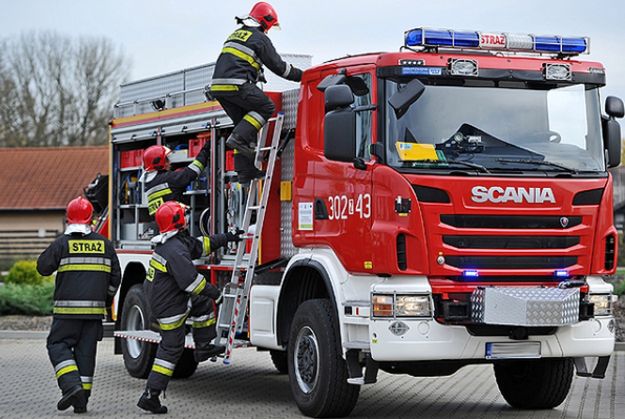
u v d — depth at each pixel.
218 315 10.65
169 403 10.71
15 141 59.59
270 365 14.30
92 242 10.31
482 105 8.86
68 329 10.18
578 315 8.68
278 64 9.99
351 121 8.59
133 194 13.18
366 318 8.70
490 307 8.40
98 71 60.41
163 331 10.05
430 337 8.52
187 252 9.97
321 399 9.28
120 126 13.34
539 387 9.96
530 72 8.95
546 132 8.98
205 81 11.68
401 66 8.66
